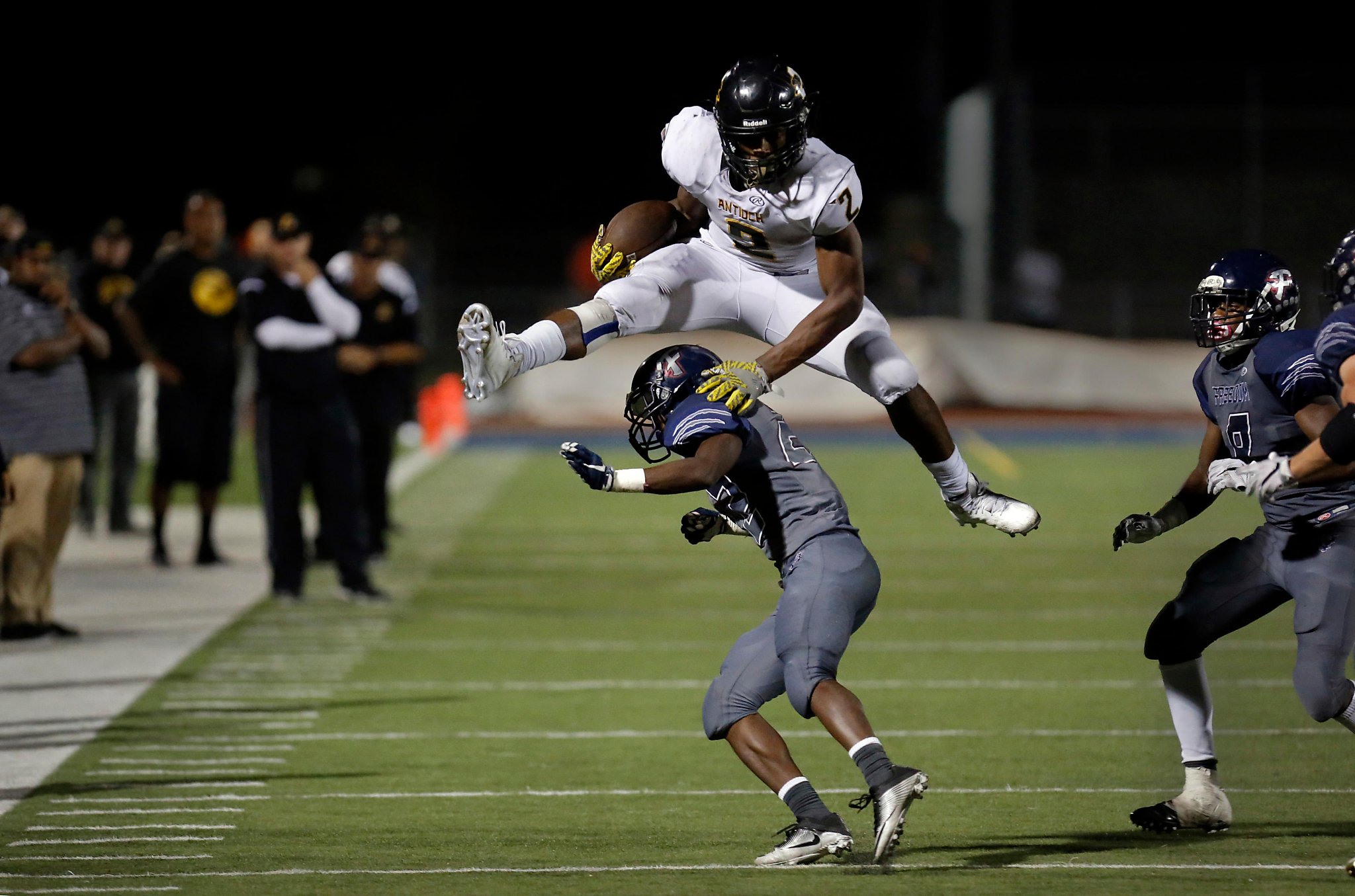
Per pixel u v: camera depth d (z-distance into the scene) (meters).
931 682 31.42
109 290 48.22
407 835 21.38
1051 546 49.31
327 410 39.00
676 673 32.31
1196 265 109.25
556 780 24.41
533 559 47.19
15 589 34.19
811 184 19.47
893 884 18.89
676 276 20.28
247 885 19.06
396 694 30.33
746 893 18.56
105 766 25.03
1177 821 21.11
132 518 54.22
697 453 18.61
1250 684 31.22
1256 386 19.95
